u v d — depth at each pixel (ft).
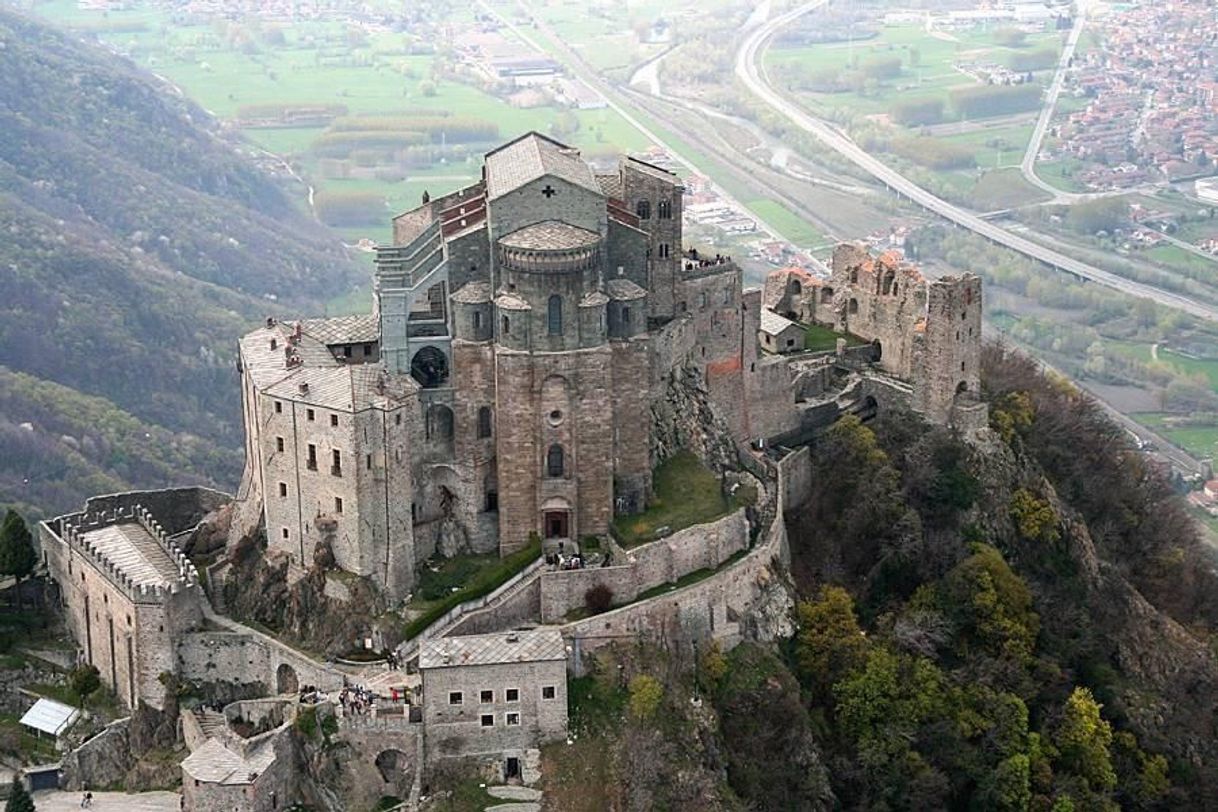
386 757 647.56
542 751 650.02
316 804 643.86
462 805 633.61
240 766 632.38
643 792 643.45
